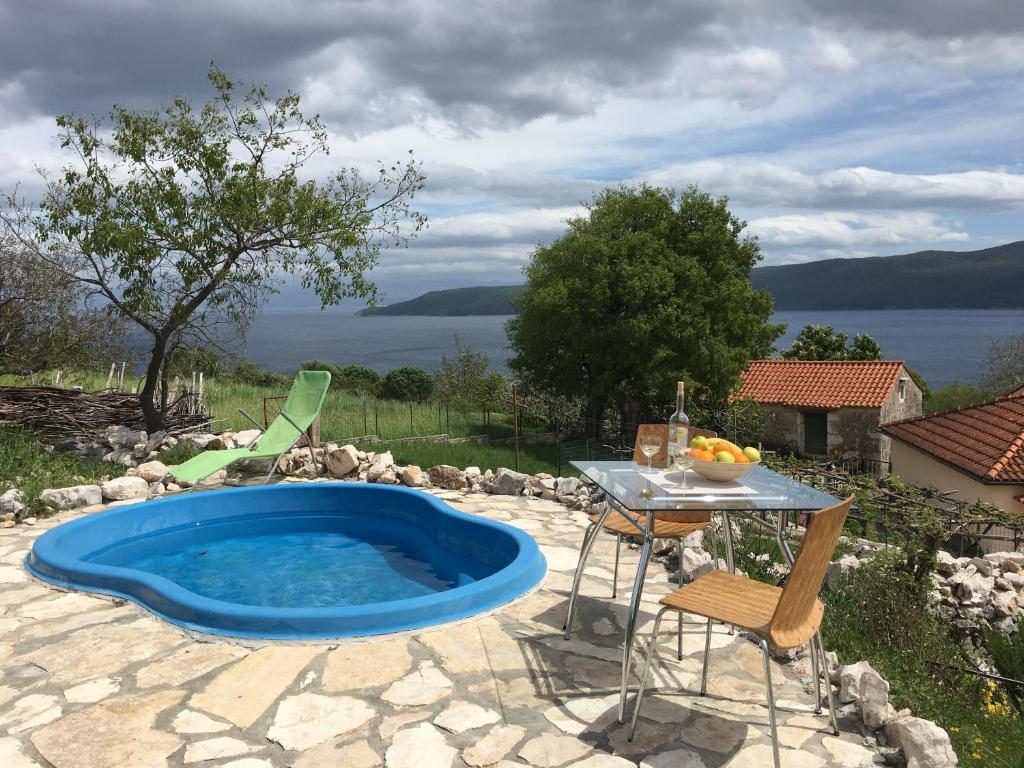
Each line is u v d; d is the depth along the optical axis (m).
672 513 4.20
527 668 3.55
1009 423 16.14
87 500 6.79
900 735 2.85
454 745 2.84
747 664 3.65
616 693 3.31
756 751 2.85
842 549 6.04
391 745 2.83
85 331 12.86
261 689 3.28
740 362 21.64
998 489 14.26
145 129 8.80
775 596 3.07
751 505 3.13
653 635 3.00
